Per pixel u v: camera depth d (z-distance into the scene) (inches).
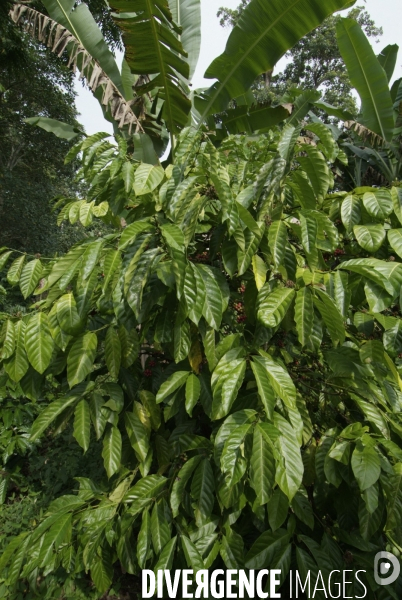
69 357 54.8
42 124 143.2
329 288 48.8
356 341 58.3
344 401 64.2
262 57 97.2
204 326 52.9
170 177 50.8
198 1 129.7
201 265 51.9
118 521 60.1
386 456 51.8
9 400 110.7
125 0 76.3
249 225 47.9
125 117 114.0
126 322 53.6
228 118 119.0
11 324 57.5
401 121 179.8
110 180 53.6
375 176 223.0
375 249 49.2
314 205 53.9
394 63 175.2
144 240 46.8
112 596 76.4
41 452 118.8
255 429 43.9
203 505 52.1
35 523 86.5
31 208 340.8
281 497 51.6
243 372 46.4
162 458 62.5
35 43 325.1
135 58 91.3
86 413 56.2
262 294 51.6
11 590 71.9
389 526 45.8
